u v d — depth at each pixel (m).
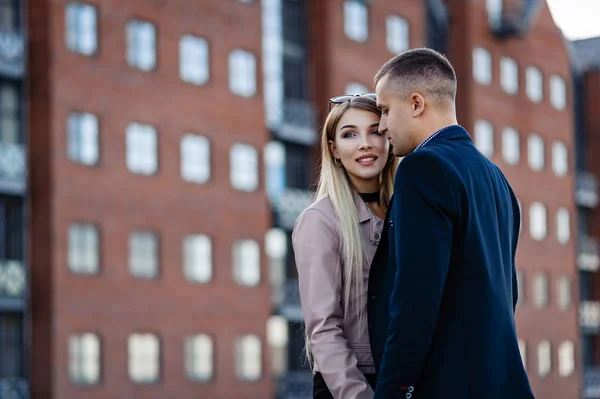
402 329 3.89
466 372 3.96
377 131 4.77
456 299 4.00
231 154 39.00
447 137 4.22
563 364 55.50
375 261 4.32
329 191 4.73
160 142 36.41
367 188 4.86
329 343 4.42
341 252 4.57
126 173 35.12
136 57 35.88
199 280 37.31
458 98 50.53
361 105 4.77
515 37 53.88
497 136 52.28
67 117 33.50
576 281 57.19
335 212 4.64
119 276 34.56
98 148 34.41
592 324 59.12
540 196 55.06
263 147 40.31
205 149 38.03
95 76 34.44
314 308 4.49
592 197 59.47
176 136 36.94
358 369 4.41
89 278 33.69
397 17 47.19
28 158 33.19
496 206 4.24
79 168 33.72
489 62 52.12
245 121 39.66
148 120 36.06
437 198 3.95
